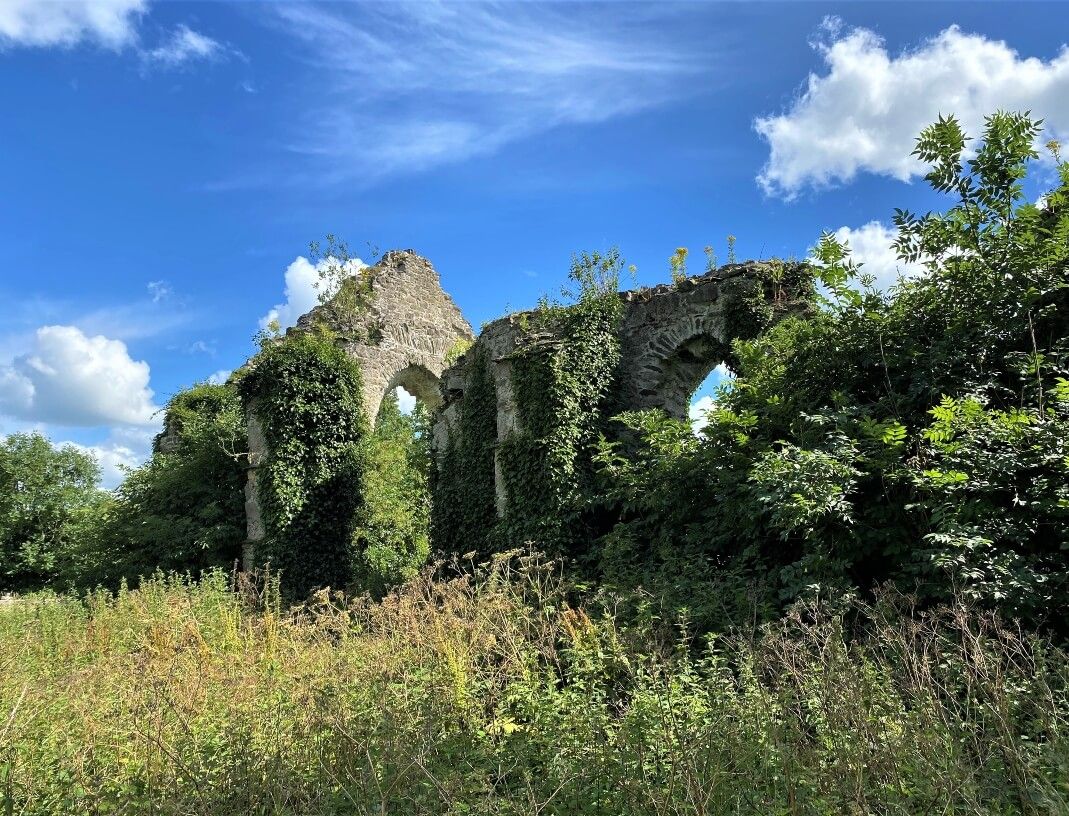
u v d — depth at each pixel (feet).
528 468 34.58
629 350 38.68
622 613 20.56
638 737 12.08
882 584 17.66
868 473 18.65
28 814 12.17
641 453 28.89
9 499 91.50
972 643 12.76
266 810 11.97
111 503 57.67
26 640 27.63
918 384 20.86
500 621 20.94
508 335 42.22
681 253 40.63
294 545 44.68
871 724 10.85
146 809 11.73
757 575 21.27
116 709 16.80
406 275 69.97
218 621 30.04
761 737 11.48
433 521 44.98
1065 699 11.56
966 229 22.39
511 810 10.69
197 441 55.31
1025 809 9.29
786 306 34.30
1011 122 21.83
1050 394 18.93
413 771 11.64
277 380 46.44
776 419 23.52
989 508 16.52
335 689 16.08
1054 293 21.13
